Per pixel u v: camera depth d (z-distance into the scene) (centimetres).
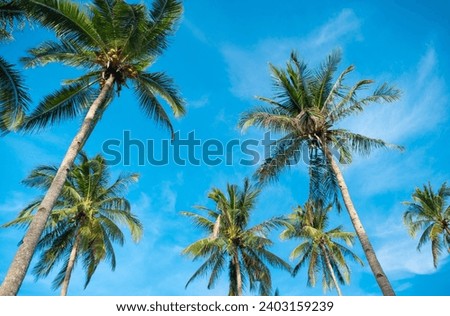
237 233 2322
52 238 2058
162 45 1344
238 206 2417
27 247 767
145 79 1370
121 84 1307
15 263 734
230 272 2314
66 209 1917
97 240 1970
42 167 1961
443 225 2823
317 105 1582
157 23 1316
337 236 2738
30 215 1727
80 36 1260
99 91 1314
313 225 2753
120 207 2075
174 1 1314
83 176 2088
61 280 1983
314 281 2567
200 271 2311
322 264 2661
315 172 1485
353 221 1226
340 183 1345
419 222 2911
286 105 1642
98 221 2019
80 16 1220
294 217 2342
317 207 1500
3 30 1237
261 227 2184
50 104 1252
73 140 1035
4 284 694
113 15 1270
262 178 1495
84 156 2153
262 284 2312
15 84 1213
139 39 1262
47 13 1193
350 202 1280
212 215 2431
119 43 1280
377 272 1069
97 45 1284
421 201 2920
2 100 1202
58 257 2067
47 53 1249
